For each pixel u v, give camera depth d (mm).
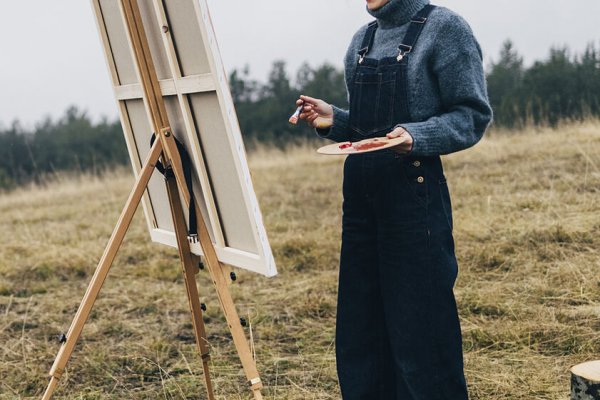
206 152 2533
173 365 4238
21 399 3975
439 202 2648
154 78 2609
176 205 2723
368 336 2863
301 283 5410
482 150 9961
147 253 6754
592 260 5102
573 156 8734
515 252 5453
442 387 2674
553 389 3475
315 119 2850
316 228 7055
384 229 2674
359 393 2861
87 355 4520
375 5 2656
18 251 7297
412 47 2604
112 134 20219
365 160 2688
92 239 7641
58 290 5938
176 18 2420
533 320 4266
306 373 3955
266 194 9250
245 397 3750
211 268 2619
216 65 2299
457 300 4652
